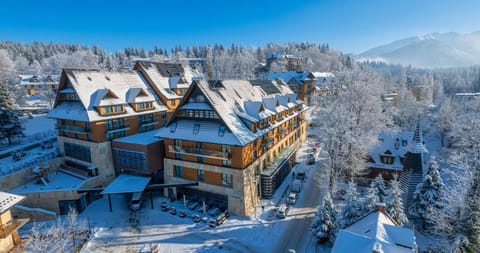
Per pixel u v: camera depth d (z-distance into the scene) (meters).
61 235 28.02
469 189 22.38
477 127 44.22
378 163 43.03
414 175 32.91
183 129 35.69
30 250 27.64
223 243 28.50
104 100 39.44
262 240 28.98
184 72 57.62
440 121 67.25
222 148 33.00
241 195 32.78
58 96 42.69
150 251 27.33
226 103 35.97
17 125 49.41
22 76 112.62
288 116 51.06
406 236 19.27
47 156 43.25
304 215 33.75
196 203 35.75
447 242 25.22
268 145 40.50
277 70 133.12
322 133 46.84
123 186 35.50
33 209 33.03
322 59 173.12
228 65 142.50
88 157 40.69
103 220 33.19
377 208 22.86
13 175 35.72
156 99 48.06
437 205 29.45
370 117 44.91
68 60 129.38
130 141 38.91
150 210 35.09
